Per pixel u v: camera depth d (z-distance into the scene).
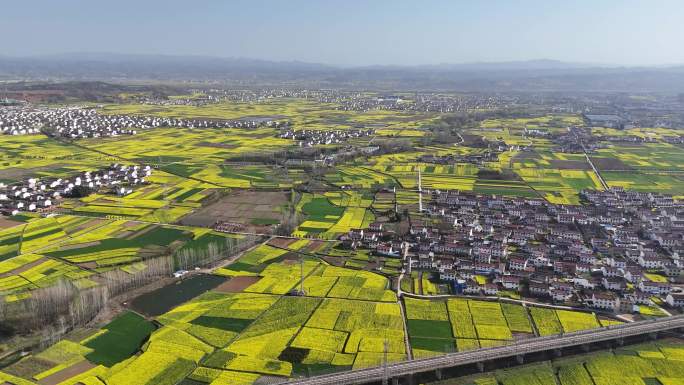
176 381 162.12
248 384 159.75
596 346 184.62
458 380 165.62
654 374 167.25
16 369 168.25
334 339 185.50
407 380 164.12
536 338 180.88
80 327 195.50
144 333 191.50
